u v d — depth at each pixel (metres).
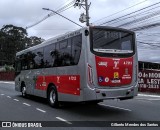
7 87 32.09
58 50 13.65
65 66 12.80
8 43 100.75
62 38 13.27
